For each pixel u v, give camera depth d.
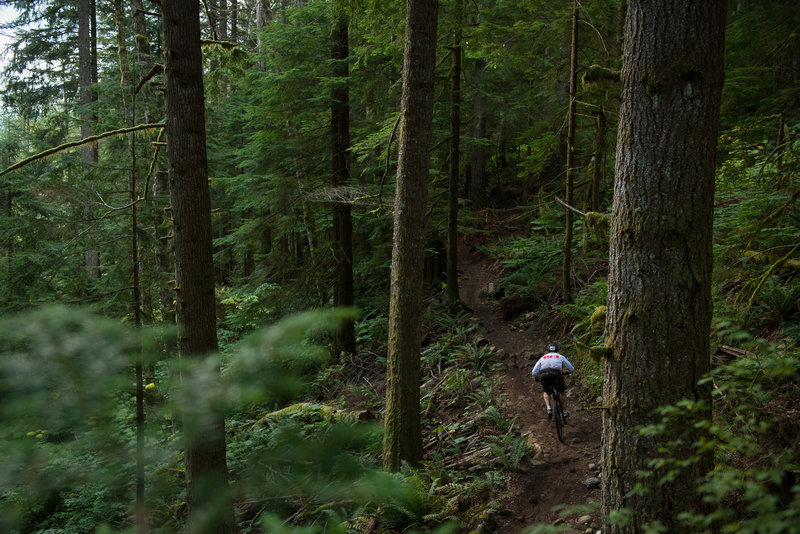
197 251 5.94
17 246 9.52
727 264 7.41
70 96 21.52
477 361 10.80
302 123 13.79
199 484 1.77
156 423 2.52
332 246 12.62
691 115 3.69
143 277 6.41
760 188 8.38
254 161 14.26
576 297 11.16
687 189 3.73
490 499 6.31
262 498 1.78
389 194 11.55
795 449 3.97
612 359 4.07
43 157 6.03
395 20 10.23
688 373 3.76
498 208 21.02
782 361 3.16
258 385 1.59
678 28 3.68
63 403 1.48
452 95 13.11
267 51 12.86
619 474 3.95
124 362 1.62
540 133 13.35
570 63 11.48
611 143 12.17
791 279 6.62
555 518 5.84
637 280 3.88
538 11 10.93
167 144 5.93
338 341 12.31
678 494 3.65
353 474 1.77
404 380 6.95
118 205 6.75
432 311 13.90
